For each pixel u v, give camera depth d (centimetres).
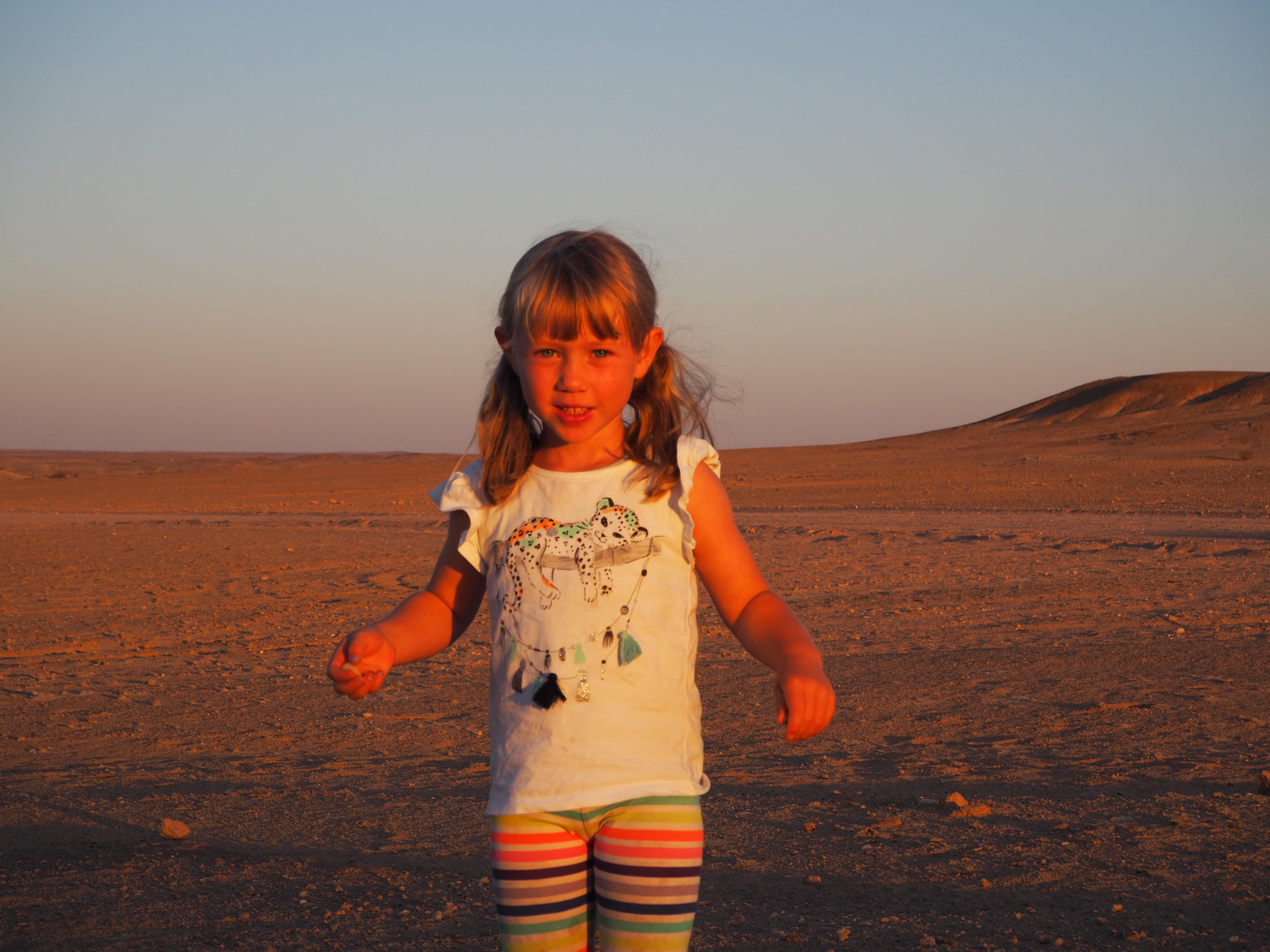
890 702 717
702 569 202
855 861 389
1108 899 345
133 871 387
